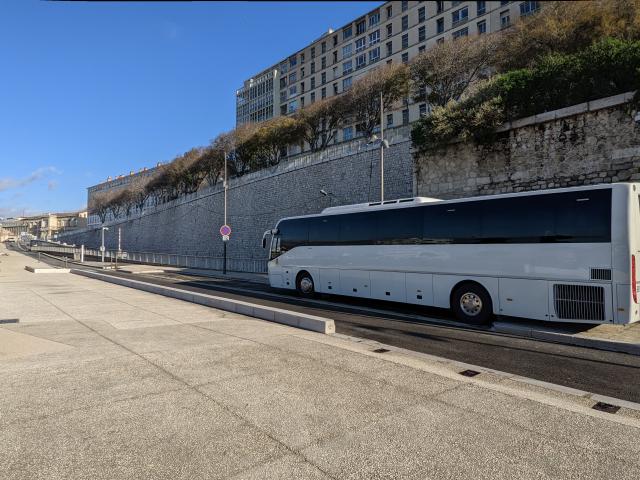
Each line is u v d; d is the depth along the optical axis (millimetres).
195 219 47562
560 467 3178
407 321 10789
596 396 5059
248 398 4480
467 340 8461
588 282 8656
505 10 45500
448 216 11297
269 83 83750
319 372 5414
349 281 14062
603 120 13750
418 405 4348
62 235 110250
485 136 16875
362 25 65062
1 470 3014
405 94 34531
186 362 5820
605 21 18344
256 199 36844
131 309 11344
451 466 3162
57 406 4215
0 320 9312
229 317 10109
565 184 14617
